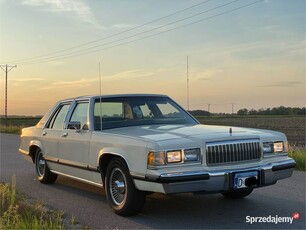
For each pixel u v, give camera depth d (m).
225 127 6.79
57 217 5.92
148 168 5.61
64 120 8.14
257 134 6.22
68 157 7.68
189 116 7.79
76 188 8.62
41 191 8.35
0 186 7.54
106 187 6.55
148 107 7.53
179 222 6.00
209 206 6.89
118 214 6.37
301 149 14.69
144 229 5.71
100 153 6.58
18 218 5.47
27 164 12.35
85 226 5.82
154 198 7.44
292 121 73.50
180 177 5.42
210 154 5.70
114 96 7.50
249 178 5.79
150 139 5.76
